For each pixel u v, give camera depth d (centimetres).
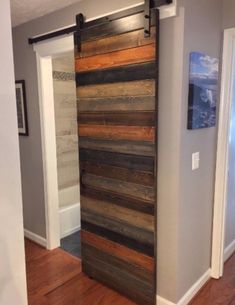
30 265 262
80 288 228
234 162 252
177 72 168
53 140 276
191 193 194
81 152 227
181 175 180
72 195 329
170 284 194
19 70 280
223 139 215
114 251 218
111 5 192
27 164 296
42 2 211
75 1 211
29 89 274
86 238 238
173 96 172
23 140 295
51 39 240
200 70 181
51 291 225
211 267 236
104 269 228
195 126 183
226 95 209
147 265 199
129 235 205
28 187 301
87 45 205
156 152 182
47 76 262
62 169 316
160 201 189
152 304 201
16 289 95
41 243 297
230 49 203
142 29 174
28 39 261
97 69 202
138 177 193
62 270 253
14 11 230
